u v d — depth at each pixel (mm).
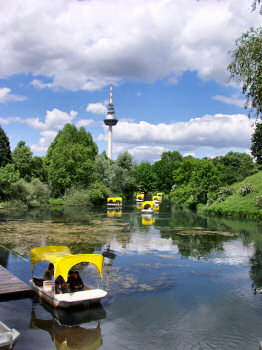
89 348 9703
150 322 11359
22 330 10703
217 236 28625
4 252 21359
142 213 50844
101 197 69812
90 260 13039
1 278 15125
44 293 12891
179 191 77688
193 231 31516
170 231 31391
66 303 11922
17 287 13820
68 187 70812
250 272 17406
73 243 24547
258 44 14688
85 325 11109
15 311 12070
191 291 14414
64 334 10500
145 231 31266
